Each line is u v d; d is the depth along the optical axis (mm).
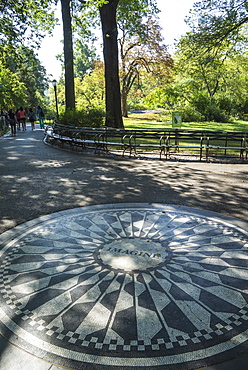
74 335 3252
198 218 6535
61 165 12734
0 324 3432
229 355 3008
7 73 33531
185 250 5078
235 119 49281
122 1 27812
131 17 29594
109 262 4691
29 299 3838
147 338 3197
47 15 22203
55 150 16828
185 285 4098
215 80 50281
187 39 21656
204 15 20531
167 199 7930
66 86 24609
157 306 3676
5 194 8523
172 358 2975
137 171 11531
